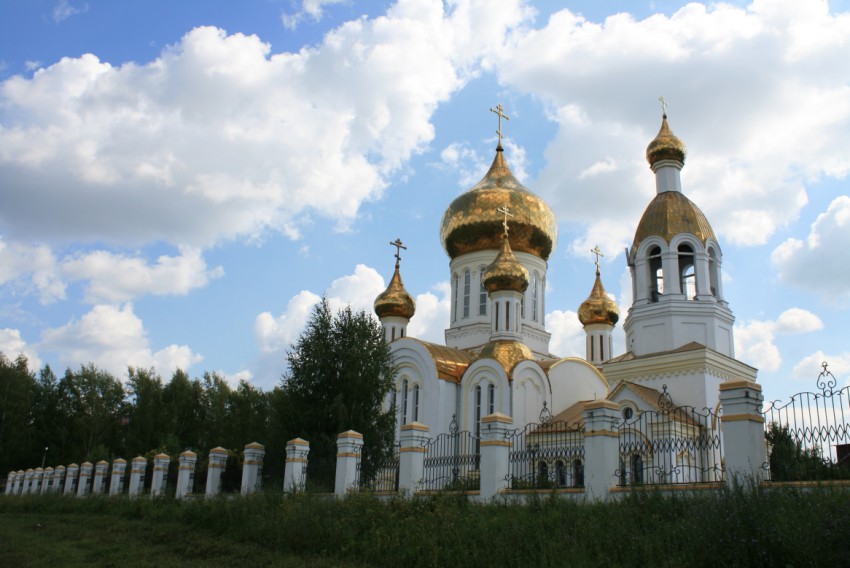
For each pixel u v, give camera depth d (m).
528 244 51.56
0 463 69.75
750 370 39.88
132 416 73.56
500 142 57.22
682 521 14.89
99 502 33.16
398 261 55.50
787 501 14.17
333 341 35.88
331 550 19.06
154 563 18.70
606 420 19.66
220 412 73.06
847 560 11.79
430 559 16.52
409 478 24.59
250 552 19.80
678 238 40.25
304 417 33.31
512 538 16.22
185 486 34.69
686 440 22.55
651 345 39.66
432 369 43.44
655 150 43.47
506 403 40.59
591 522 16.22
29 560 19.47
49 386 76.44
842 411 16.53
